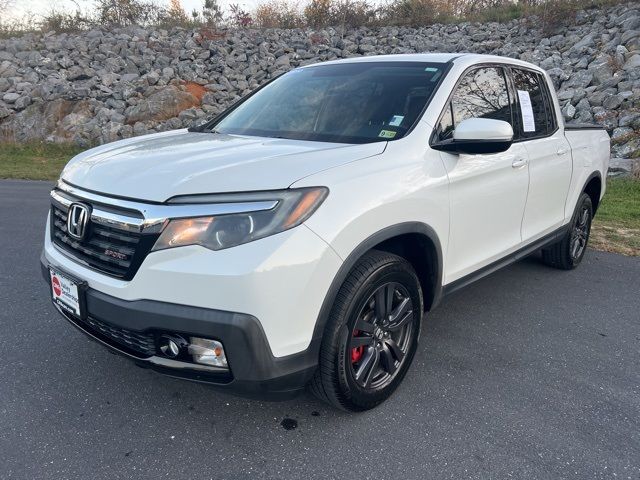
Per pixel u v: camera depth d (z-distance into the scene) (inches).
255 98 165.9
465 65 146.9
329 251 98.4
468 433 111.7
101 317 102.0
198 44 650.2
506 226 155.2
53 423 112.6
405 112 132.1
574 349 147.9
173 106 548.4
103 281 101.5
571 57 517.0
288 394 101.7
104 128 530.3
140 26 711.7
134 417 115.2
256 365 94.0
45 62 622.5
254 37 665.0
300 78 164.4
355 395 111.8
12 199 327.3
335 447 106.8
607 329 160.6
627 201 317.4
